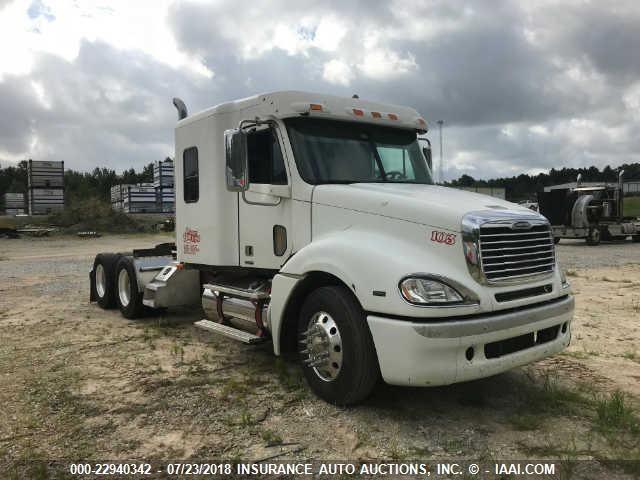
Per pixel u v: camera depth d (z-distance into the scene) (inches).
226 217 250.8
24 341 281.3
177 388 207.0
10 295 442.9
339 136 227.6
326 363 184.5
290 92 216.7
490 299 166.7
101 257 381.4
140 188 1878.7
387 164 235.9
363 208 190.5
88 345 272.4
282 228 222.2
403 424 171.3
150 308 334.0
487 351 167.2
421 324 156.9
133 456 153.5
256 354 252.8
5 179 4726.9
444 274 164.7
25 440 163.9
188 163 275.6
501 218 173.5
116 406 189.8
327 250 186.7
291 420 175.5
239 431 168.6
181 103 291.9
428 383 157.3
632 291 433.1
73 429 171.3
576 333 291.3
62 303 401.7
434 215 172.9
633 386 206.8
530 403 186.5
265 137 227.9
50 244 1189.1
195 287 311.6
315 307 190.1
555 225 996.6
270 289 227.5
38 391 204.8
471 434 164.1
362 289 169.9
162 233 1552.7
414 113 254.2
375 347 167.3
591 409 182.2
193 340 281.7
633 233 1049.5
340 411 181.3
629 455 150.0
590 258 720.3
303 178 211.8
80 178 4375.0
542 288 186.2
